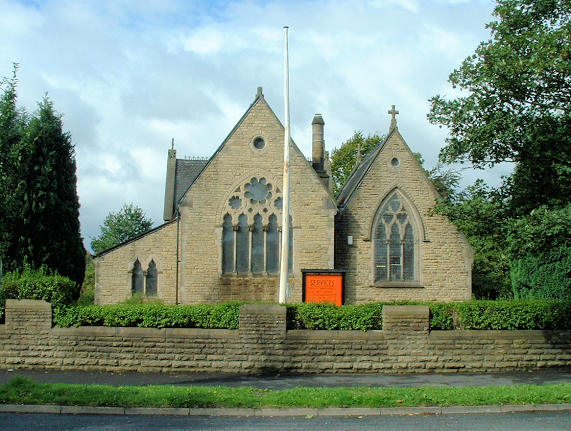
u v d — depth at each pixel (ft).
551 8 68.13
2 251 104.06
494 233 72.95
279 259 103.71
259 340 62.49
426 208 108.17
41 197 106.52
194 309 63.67
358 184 107.96
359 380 58.59
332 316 63.62
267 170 104.58
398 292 106.42
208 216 103.30
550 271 98.02
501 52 65.72
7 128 90.07
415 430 39.40
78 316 63.36
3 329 63.41
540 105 67.72
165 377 59.36
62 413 43.37
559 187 70.54
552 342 64.85
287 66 90.53
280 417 43.09
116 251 103.09
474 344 63.72
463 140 69.72
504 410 45.29
